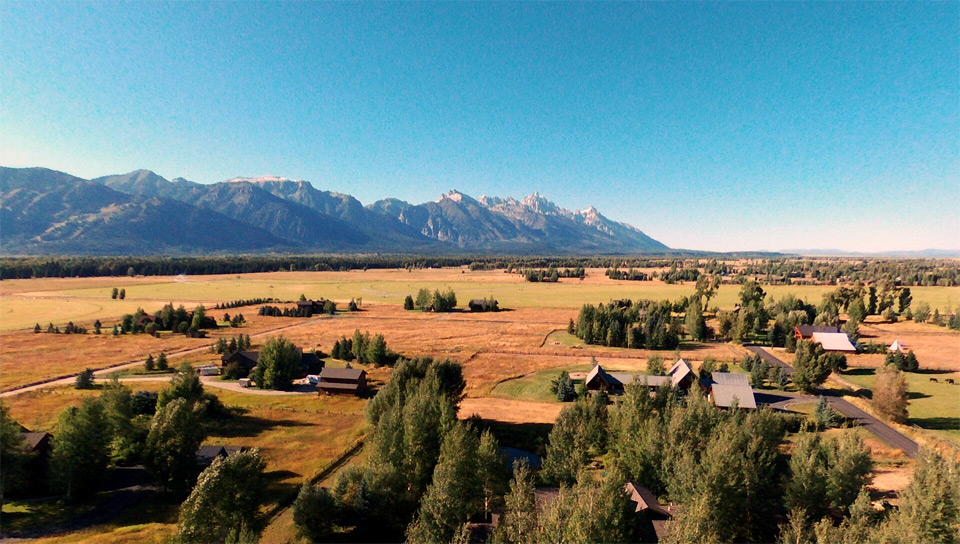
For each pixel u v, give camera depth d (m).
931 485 35.34
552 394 92.00
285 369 97.31
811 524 40.84
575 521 35.56
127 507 50.00
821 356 89.25
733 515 42.41
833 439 48.84
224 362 108.94
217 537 39.91
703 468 43.72
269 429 72.94
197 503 39.75
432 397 60.91
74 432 51.44
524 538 36.38
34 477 53.03
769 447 51.34
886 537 33.81
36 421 73.25
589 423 61.88
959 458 57.53
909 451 61.84
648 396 62.81
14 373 103.38
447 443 49.47
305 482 55.62
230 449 62.00
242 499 42.84
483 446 49.22
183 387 75.94
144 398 78.25
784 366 113.25
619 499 38.62
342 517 45.88
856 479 43.78
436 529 40.78
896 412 71.69
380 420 55.44
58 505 49.94
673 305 183.75
